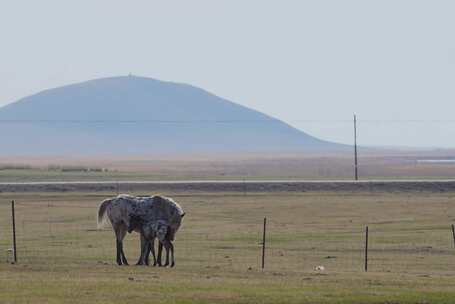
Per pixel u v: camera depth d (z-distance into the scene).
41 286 57.59
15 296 53.81
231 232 116.00
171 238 75.31
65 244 102.00
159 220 75.25
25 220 132.75
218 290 56.62
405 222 129.12
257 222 130.12
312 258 89.75
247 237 110.38
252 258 89.44
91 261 82.06
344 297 55.25
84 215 140.12
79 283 59.16
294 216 139.25
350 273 71.38
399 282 62.69
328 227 123.12
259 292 56.16
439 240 106.75
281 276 66.56
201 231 117.12
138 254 92.69
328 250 97.50
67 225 125.50
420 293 56.84
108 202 76.50
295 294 55.78
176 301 52.94
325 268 80.00
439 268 81.44
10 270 67.81
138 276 64.44
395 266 83.00
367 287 59.22
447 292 57.38
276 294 55.59
